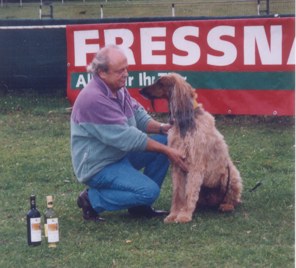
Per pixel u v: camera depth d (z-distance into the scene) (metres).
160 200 7.63
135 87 10.98
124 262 6.17
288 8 29.38
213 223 6.88
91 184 6.96
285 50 10.23
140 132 6.82
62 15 36.03
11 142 10.36
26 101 12.59
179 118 6.91
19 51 12.71
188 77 10.73
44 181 8.45
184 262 6.14
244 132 10.45
